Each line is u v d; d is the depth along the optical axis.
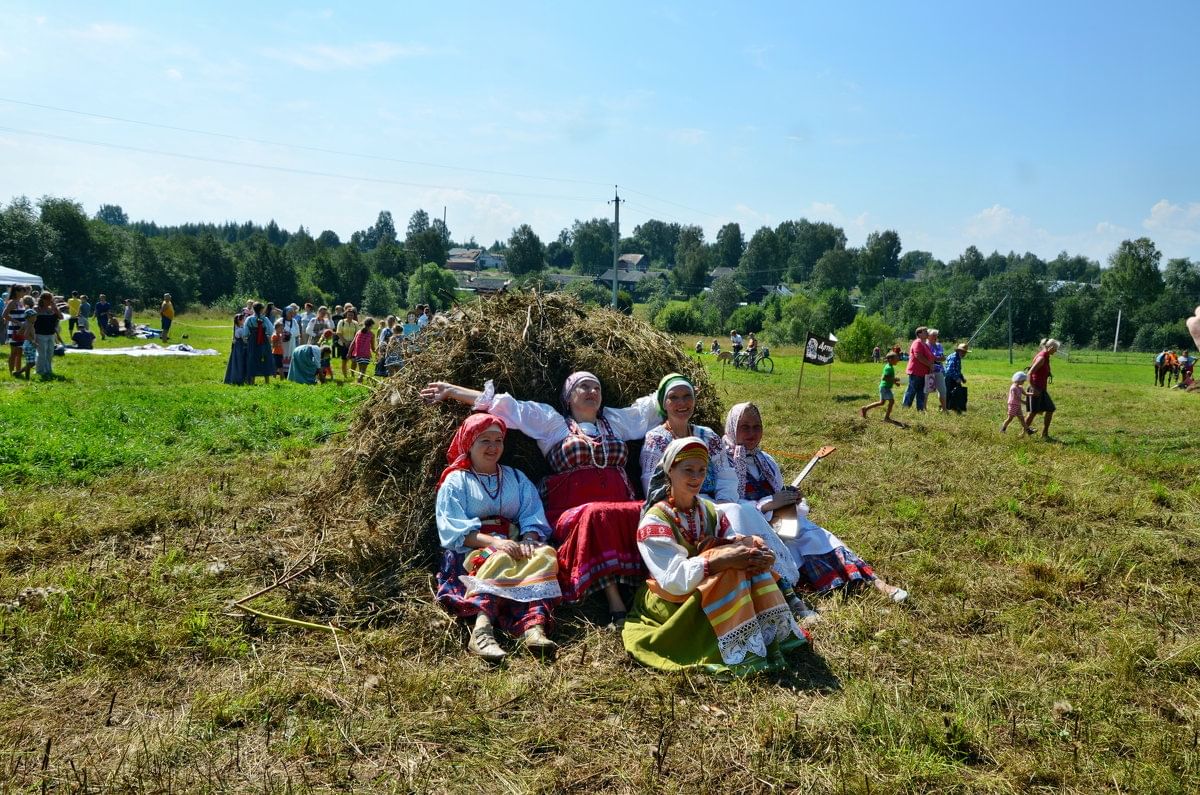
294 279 68.56
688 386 5.47
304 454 9.20
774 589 4.43
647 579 4.75
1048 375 13.46
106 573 5.27
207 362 22.19
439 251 104.25
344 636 4.55
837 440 11.77
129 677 4.01
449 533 4.93
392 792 3.18
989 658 4.53
